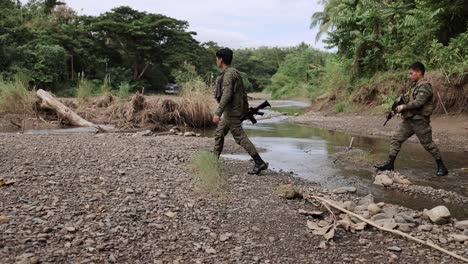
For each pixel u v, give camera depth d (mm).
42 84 27016
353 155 7527
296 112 19656
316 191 5020
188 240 3273
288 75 44062
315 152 8023
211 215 3834
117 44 37875
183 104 12680
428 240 3549
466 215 4371
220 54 5414
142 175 4949
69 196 3980
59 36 30516
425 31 13953
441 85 12359
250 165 6199
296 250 3242
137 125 12023
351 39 17922
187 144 7805
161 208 3883
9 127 11172
